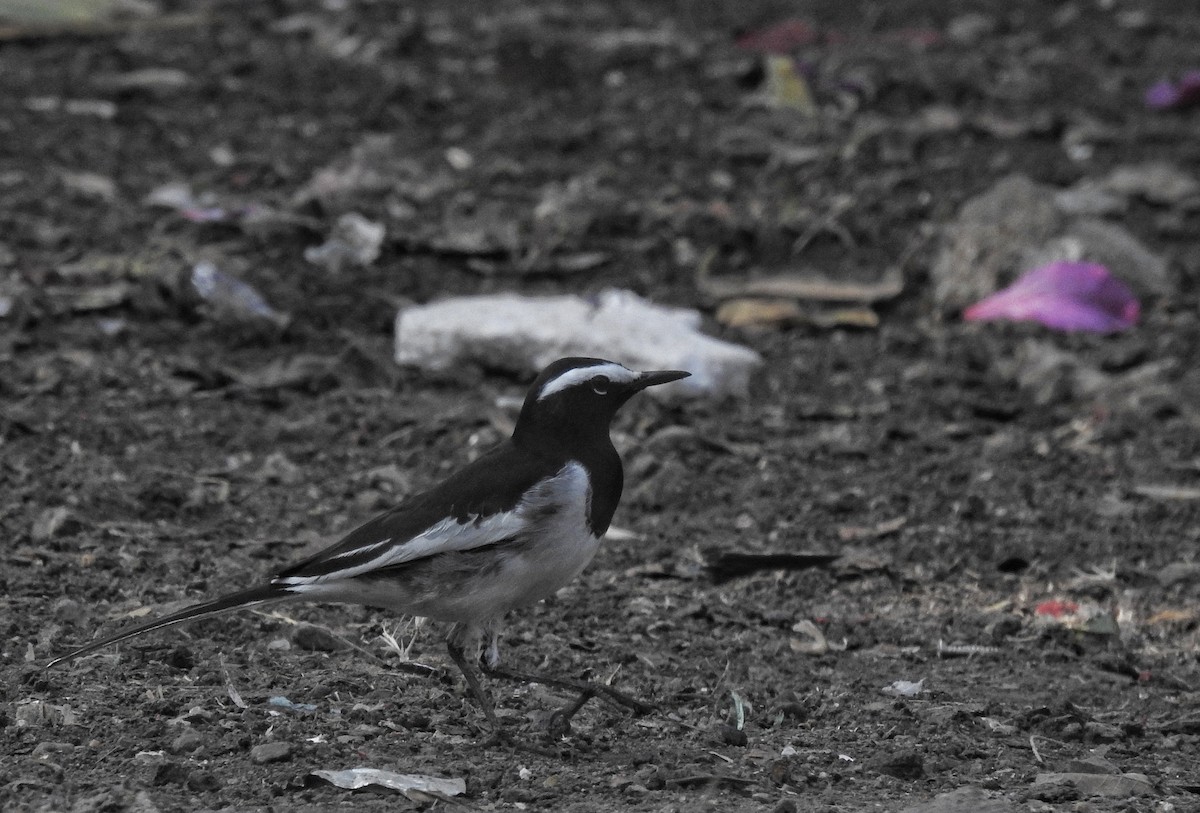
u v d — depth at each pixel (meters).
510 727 7.84
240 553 10.07
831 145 18.69
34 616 8.84
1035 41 22.89
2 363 12.79
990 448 12.64
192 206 15.91
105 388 12.64
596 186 17.38
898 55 21.83
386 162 17.62
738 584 10.30
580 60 21.44
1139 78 21.34
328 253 15.25
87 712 7.56
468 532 7.34
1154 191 17.34
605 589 9.98
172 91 19.44
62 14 21.22
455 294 15.05
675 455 12.29
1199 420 13.12
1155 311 15.13
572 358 7.83
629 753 7.58
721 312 15.02
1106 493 11.88
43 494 10.57
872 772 7.47
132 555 9.84
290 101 19.52
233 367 13.34
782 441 12.72
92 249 14.91
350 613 9.35
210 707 7.70
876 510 11.48
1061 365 13.97
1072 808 7.07
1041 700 8.66
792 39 22.30
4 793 6.67
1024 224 15.69
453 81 20.55
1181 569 10.48
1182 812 7.09
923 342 14.64
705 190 17.44
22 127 17.91
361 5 23.47
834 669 9.06
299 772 6.98
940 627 9.77
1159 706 8.69
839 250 16.09
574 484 7.50
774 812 6.77
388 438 12.27
